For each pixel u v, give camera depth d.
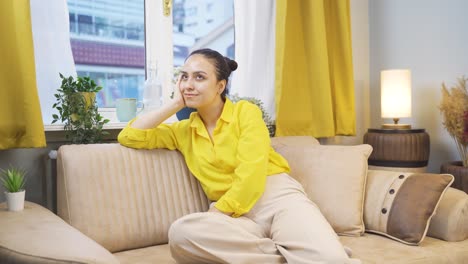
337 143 3.00
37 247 1.12
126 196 1.69
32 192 1.89
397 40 3.00
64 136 1.97
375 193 1.87
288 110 2.58
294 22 2.61
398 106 2.64
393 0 3.01
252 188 1.61
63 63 1.98
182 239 1.37
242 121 1.75
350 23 2.85
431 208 1.70
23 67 1.69
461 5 2.64
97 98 2.24
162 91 2.39
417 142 2.57
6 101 1.72
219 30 2.66
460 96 2.46
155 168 1.80
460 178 2.33
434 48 2.79
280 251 1.46
